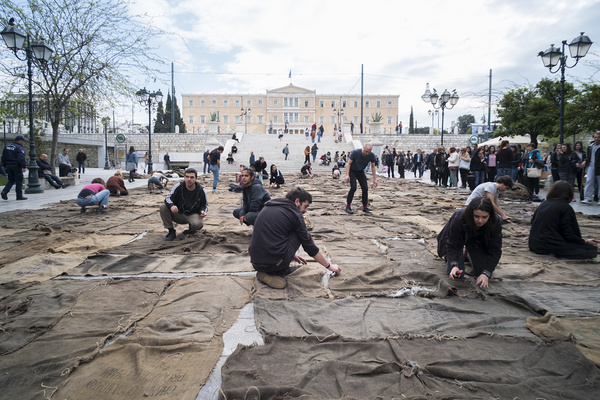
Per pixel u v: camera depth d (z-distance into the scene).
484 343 2.57
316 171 27.88
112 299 3.28
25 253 4.75
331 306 3.19
